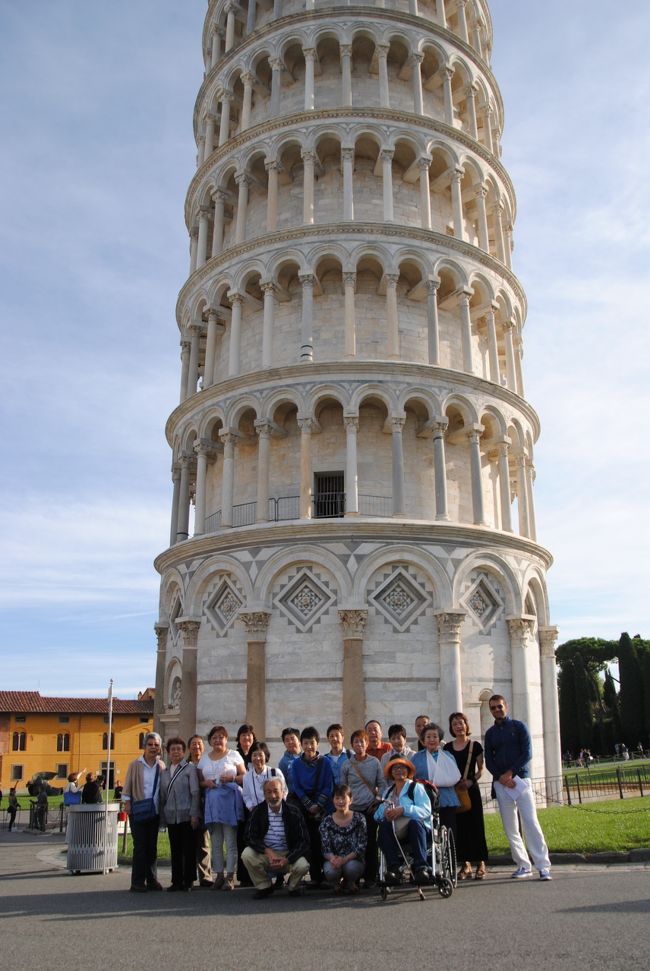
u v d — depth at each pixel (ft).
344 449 114.52
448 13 146.82
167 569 122.01
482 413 115.75
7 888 55.11
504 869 54.24
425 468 116.26
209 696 106.73
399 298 122.01
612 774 146.30
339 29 130.00
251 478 119.85
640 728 263.90
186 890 50.39
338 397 110.11
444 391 113.09
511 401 121.19
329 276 122.01
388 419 110.52
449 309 126.21
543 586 119.96
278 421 116.26
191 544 112.68
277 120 126.00
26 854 84.43
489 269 126.31
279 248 119.55
